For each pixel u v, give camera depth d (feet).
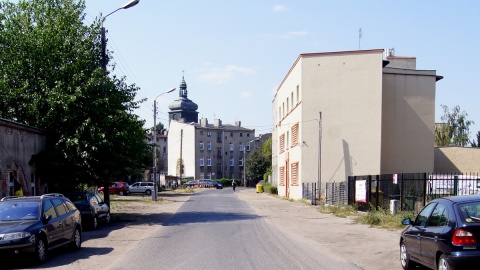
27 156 68.90
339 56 125.80
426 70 132.77
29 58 76.33
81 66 77.51
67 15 80.74
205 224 69.87
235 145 369.91
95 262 38.47
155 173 145.28
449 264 26.61
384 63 135.23
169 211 99.55
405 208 72.54
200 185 298.35
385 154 130.72
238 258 38.78
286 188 158.30
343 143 124.67
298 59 131.44
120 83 82.99
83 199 64.28
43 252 38.14
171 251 43.47
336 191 106.73
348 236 53.88
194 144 345.72
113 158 76.18
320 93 125.90
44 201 41.57
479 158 137.39
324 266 35.35
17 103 76.02
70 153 73.41
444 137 191.62
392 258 39.17
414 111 132.26
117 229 64.75
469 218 27.02
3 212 39.86
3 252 35.68
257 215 86.22
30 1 83.20
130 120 82.12
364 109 124.77
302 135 125.90
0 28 78.89
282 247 45.42
